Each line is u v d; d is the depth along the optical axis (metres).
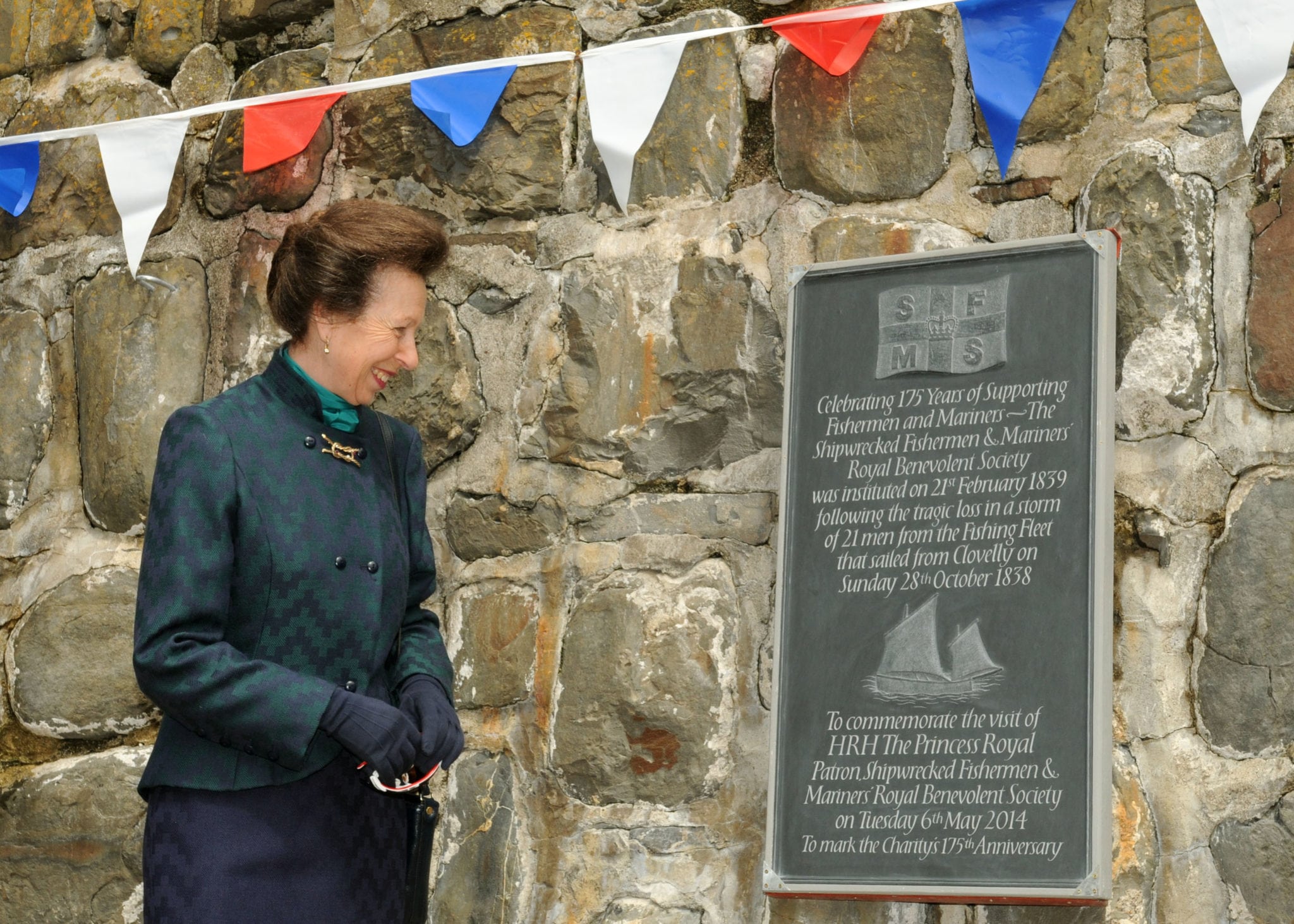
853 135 2.78
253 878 2.09
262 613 2.17
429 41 3.12
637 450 2.85
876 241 2.74
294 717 2.05
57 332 3.38
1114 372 2.46
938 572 2.50
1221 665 2.46
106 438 3.24
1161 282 2.56
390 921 2.24
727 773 2.69
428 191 3.09
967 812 2.39
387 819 2.27
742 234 2.85
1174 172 2.57
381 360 2.31
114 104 3.42
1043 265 2.54
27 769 3.19
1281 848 2.38
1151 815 2.45
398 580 2.33
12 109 3.52
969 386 2.54
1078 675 2.37
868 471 2.58
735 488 2.78
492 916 2.77
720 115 2.89
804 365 2.67
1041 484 2.46
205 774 2.13
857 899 2.50
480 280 3.01
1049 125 2.66
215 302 3.23
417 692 2.31
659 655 2.74
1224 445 2.51
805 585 2.58
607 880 2.72
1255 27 2.50
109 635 3.17
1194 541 2.51
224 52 3.35
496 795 2.83
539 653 2.85
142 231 3.16
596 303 2.91
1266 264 2.51
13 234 3.46
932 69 2.75
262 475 2.19
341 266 2.24
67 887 3.09
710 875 2.67
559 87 3.00
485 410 2.98
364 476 2.33
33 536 3.31
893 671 2.49
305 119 3.11
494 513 2.94
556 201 2.99
